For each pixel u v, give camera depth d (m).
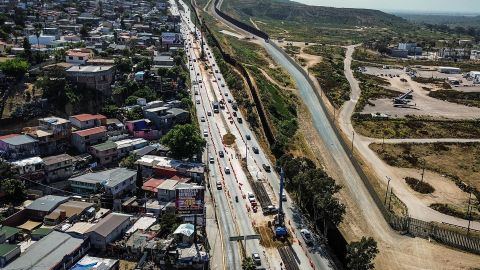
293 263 98.44
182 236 100.50
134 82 175.88
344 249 105.88
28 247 93.56
